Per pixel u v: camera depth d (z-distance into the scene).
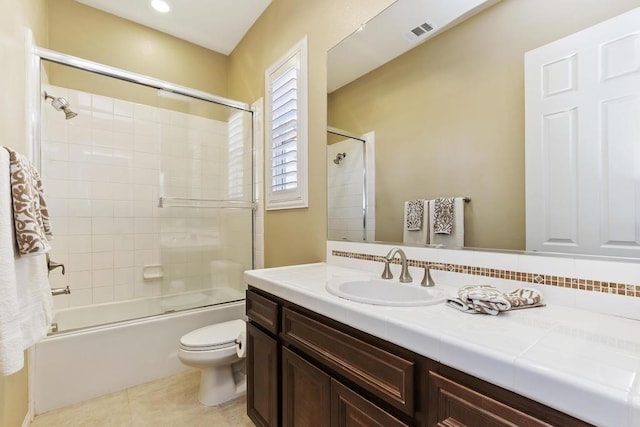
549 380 0.54
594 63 0.92
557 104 1.00
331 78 1.88
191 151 2.91
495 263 1.14
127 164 2.66
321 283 1.34
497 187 1.16
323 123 1.94
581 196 0.94
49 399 1.78
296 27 2.17
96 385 1.92
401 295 1.30
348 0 1.76
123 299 2.63
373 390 0.88
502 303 0.87
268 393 1.41
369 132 1.67
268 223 2.51
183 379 2.14
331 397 1.04
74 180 2.43
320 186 1.97
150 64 2.81
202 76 3.11
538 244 1.04
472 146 1.24
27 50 1.78
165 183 2.82
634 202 0.84
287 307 1.29
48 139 2.28
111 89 2.53
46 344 1.78
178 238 2.88
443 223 1.33
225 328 2.04
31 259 1.16
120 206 2.63
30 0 1.83
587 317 0.87
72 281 2.43
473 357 0.65
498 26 1.16
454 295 1.08
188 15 2.65
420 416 0.77
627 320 0.84
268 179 2.48
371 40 1.64
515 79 1.11
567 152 0.97
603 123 0.90
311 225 2.04
